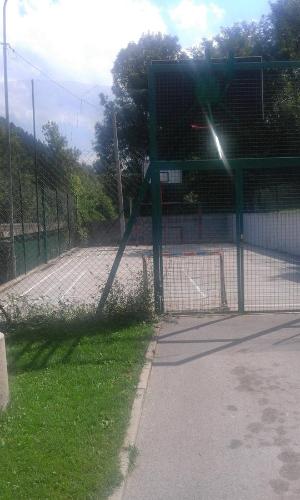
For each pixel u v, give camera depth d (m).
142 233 11.89
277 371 6.34
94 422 4.92
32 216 22.66
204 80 9.17
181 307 9.83
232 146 9.48
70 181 15.48
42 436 4.66
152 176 8.95
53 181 16.77
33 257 22.47
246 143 9.48
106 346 7.39
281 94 9.86
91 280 17.94
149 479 4.14
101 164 11.38
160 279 9.08
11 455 4.34
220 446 4.61
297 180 12.50
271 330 8.07
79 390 5.75
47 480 3.97
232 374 6.30
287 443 4.62
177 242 17.09
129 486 4.05
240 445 4.61
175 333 8.09
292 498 3.83
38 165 20.47
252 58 9.72
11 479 3.99
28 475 4.04
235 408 5.36
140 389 5.83
